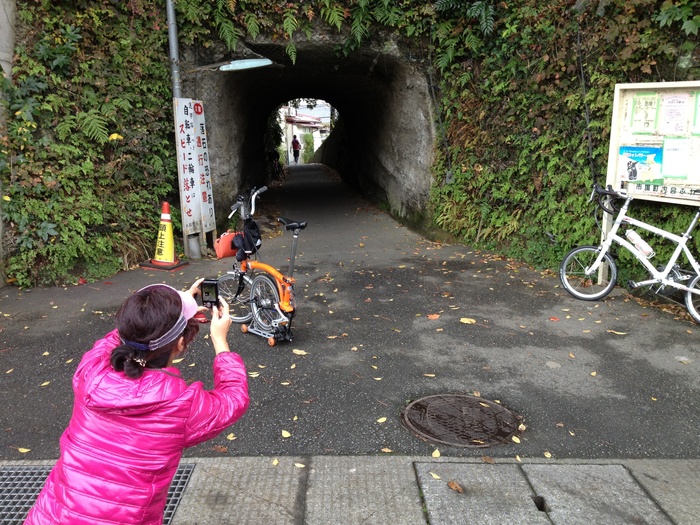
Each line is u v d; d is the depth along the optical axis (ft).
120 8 23.71
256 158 50.80
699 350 14.97
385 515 8.41
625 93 18.76
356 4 26.91
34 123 21.27
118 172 23.90
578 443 10.57
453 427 11.12
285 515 8.41
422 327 16.96
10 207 20.92
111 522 4.89
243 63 24.50
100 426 5.01
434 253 27.27
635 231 19.62
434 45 28.14
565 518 8.34
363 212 39.99
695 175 17.35
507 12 25.63
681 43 17.94
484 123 27.40
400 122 33.53
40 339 16.16
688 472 9.60
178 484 9.18
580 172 22.25
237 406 5.55
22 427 11.31
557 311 18.30
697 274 16.90
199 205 26.50
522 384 13.11
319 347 15.40
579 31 21.27
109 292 20.80
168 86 26.11
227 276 17.22
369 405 12.07
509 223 26.17
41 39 21.52
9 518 8.48
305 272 23.80
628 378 13.38
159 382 5.08
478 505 8.62
